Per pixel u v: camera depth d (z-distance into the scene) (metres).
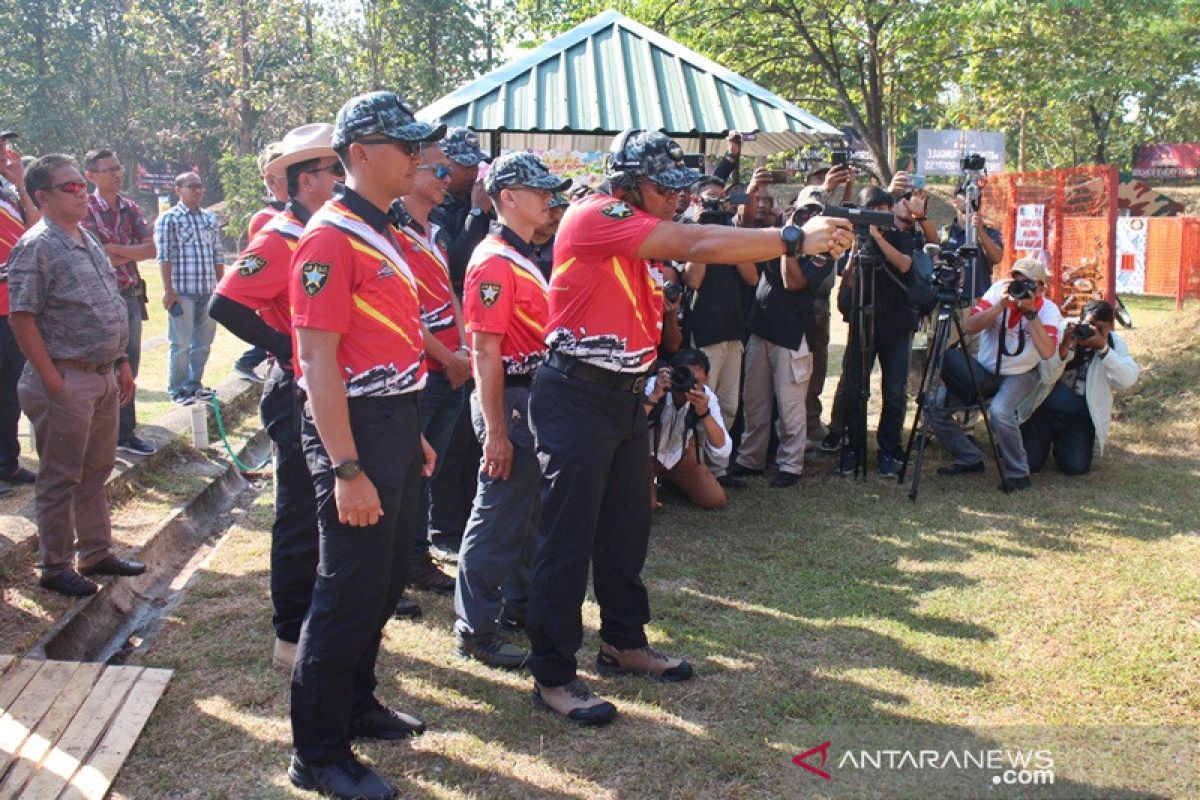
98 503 4.62
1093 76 15.85
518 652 3.95
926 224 7.14
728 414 6.45
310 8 28.95
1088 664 3.87
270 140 30.34
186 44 37.09
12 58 40.56
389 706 3.60
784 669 3.89
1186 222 17.45
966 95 23.14
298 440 3.64
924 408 6.21
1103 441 6.58
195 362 8.64
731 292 6.29
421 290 4.62
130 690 3.63
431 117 6.57
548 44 7.19
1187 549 5.10
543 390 3.45
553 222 4.04
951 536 5.42
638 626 3.81
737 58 16.67
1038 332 6.15
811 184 7.10
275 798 3.03
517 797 3.05
